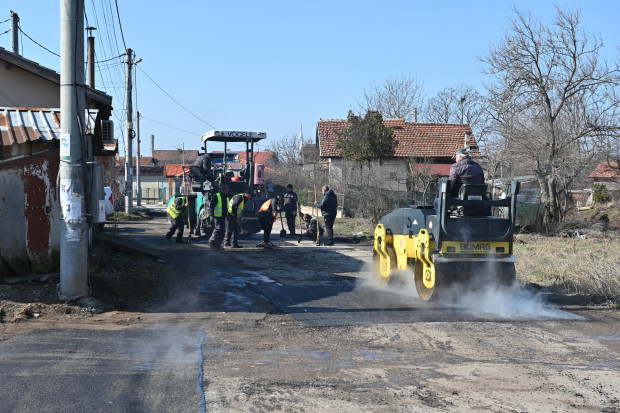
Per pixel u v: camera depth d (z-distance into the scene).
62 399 4.98
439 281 9.02
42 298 8.34
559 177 25.59
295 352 6.59
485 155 29.05
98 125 10.09
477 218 9.14
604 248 17.09
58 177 8.98
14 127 8.92
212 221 18.11
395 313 8.62
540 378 5.76
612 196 33.62
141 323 7.79
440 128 43.47
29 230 8.99
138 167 40.56
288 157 65.25
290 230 20.27
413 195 25.69
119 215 29.34
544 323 8.08
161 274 11.06
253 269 12.73
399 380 5.66
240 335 7.30
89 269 9.59
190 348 6.66
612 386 5.55
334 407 4.95
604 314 8.66
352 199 27.83
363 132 35.62
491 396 5.25
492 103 26.22
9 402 4.88
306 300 9.53
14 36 25.45
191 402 5.00
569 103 25.30
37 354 6.23
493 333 7.51
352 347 6.83
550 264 13.04
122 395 5.11
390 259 10.70
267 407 4.93
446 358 6.42
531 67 25.03
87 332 7.21
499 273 9.16
